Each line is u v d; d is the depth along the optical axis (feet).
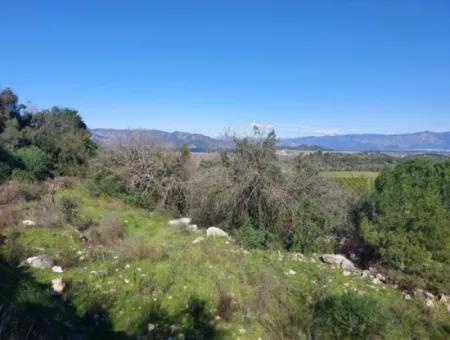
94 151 75.20
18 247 28.22
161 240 33.88
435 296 25.93
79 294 22.27
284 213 36.11
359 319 17.65
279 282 24.21
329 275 26.71
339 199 37.01
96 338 18.49
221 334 19.07
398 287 27.22
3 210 38.55
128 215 45.52
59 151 74.59
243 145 39.83
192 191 44.21
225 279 24.53
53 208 41.14
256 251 31.58
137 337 18.80
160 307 21.27
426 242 26.43
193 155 55.11
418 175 31.58
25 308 18.38
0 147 66.80
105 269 25.85
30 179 62.03
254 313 21.01
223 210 39.11
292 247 34.96
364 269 30.83
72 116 106.52
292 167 38.78
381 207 29.76
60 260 27.27
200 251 29.78
